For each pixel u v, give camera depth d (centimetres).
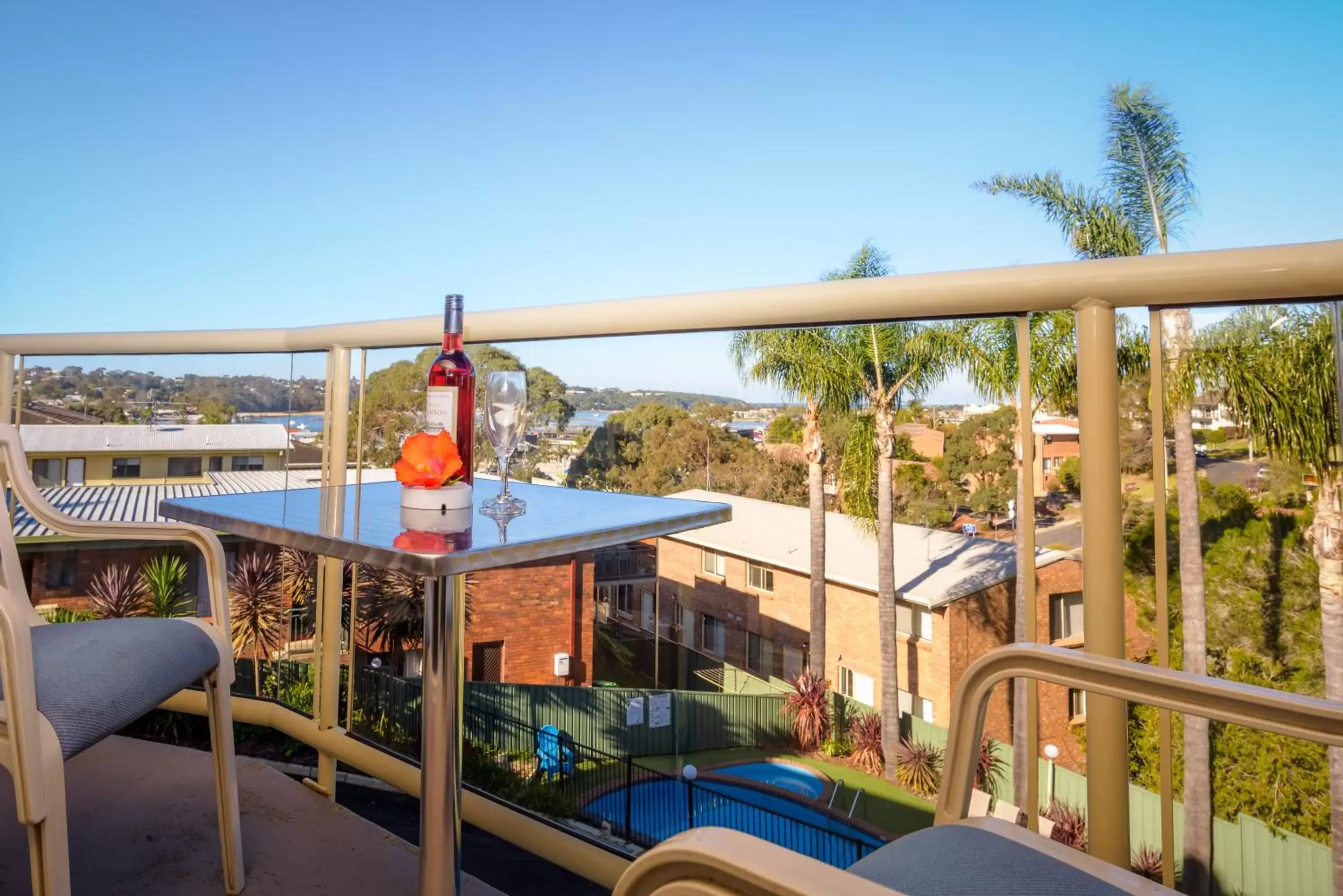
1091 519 93
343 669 184
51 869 96
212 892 145
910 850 70
